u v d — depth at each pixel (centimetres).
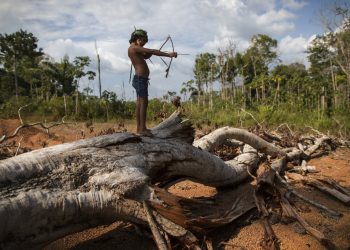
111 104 2497
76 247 428
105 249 421
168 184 514
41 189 353
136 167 422
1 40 3762
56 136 1234
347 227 489
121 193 386
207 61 3738
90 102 2483
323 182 639
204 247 411
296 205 534
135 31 484
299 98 2631
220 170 558
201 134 975
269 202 513
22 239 341
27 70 3528
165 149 470
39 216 344
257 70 3934
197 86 3772
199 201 468
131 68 489
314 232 443
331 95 2834
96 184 383
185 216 396
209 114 2314
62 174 373
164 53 472
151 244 426
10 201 328
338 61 3259
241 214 476
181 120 520
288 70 4506
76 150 402
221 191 610
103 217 396
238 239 438
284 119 2008
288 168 748
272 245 418
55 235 367
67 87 3338
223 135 696
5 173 344
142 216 393
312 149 912
